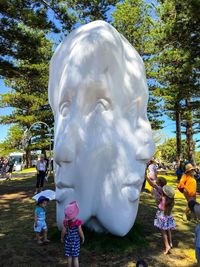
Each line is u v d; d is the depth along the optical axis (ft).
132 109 21.76
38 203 21.26
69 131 20.31
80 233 16.83
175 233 24.03
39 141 124.98
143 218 27.84
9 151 142.51
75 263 16.71
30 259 18.51
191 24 52.90
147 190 43.29
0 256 18.94
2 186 52.54
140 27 91.15
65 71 20.94
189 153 111.14
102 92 20.48
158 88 89.56
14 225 25.68
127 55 22.80
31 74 50.98
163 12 61.16
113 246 20.17
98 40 20.48
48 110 118.93
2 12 45.09
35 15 44.50
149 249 20.34
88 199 20.57
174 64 74.18
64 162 20.54
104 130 20.67
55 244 20.92
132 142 21.33
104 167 20.75
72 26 49.34
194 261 18.61
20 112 124.98
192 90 69.51
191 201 15.79
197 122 121.70
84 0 55.01
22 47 47.03
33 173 93.45
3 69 48.93
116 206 20.52
